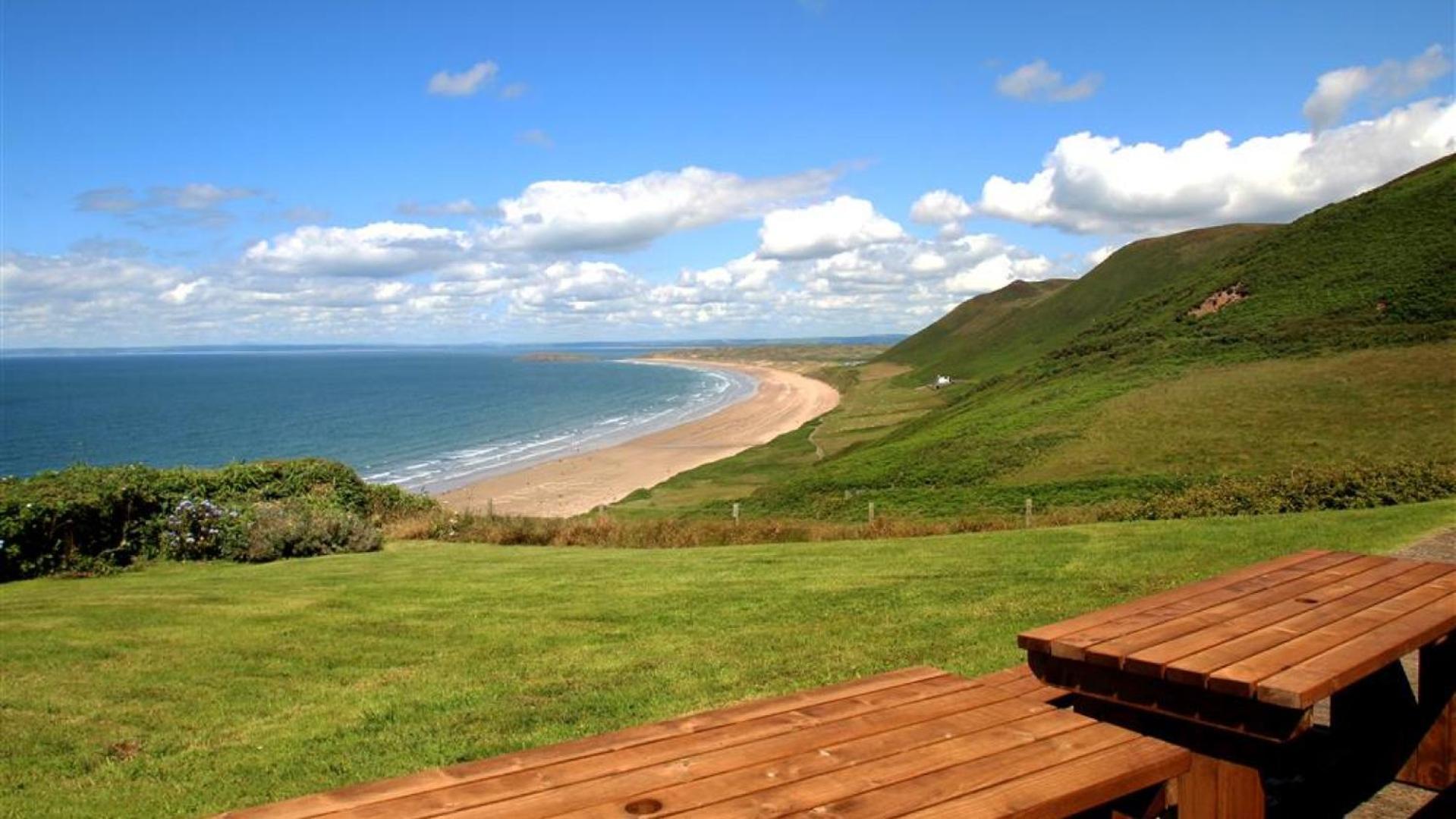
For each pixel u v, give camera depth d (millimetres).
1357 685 4340
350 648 7664
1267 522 13773
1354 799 4164
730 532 19984
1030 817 2154
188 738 5641
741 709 2820
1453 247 53062
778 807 2115
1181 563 10234
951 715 2781
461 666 7008
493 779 2270
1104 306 120125
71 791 4891
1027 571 10102
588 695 6133
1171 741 3230
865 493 39688
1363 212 64750
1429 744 4219
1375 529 12125
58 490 13867
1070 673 3354
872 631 7523
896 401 102000
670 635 7750
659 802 2133
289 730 5719
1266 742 2998
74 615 9297
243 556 15055
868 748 2506
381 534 17375
